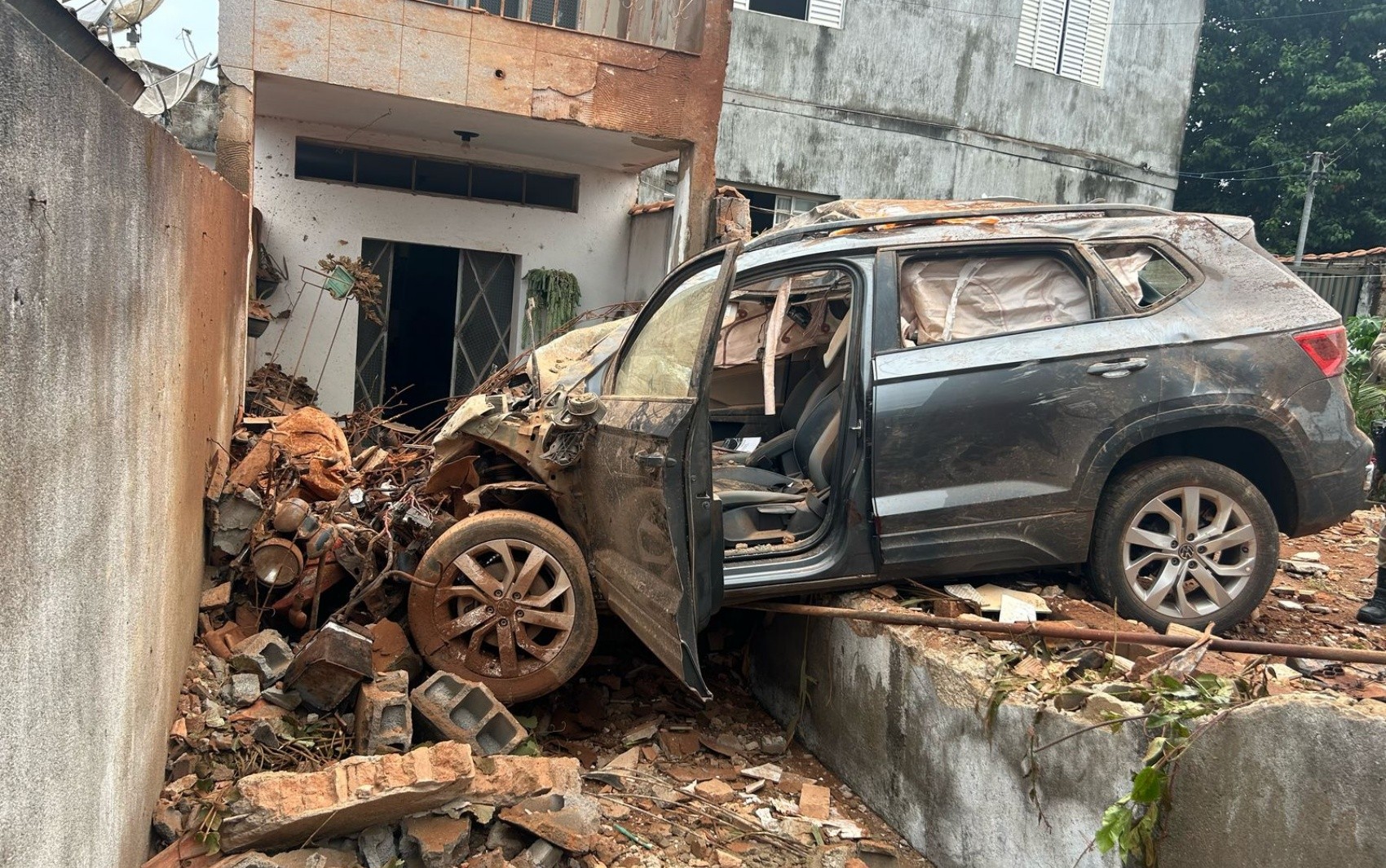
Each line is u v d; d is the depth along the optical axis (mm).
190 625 4000
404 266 11758
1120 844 2508
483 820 3098
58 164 1685
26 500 1535
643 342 4293
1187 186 21875
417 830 3021
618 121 9297
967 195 14422
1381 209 19672
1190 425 3930
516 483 4246
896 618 3631
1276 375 3980
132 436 2434
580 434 4062
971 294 4078
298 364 10250
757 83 12961
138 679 2594
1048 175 15133
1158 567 4121
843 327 4621
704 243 9703
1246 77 21156
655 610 3443
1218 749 2400
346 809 2898
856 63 13383
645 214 11180
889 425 3803
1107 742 2719
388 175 10844
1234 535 4012
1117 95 15602
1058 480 3896
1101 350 3930
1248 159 20922
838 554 3861
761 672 4684
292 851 2928
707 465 3402
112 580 2201
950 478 3846
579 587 4074
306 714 3760
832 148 13453
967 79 14094
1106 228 4219
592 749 4133
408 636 4309
